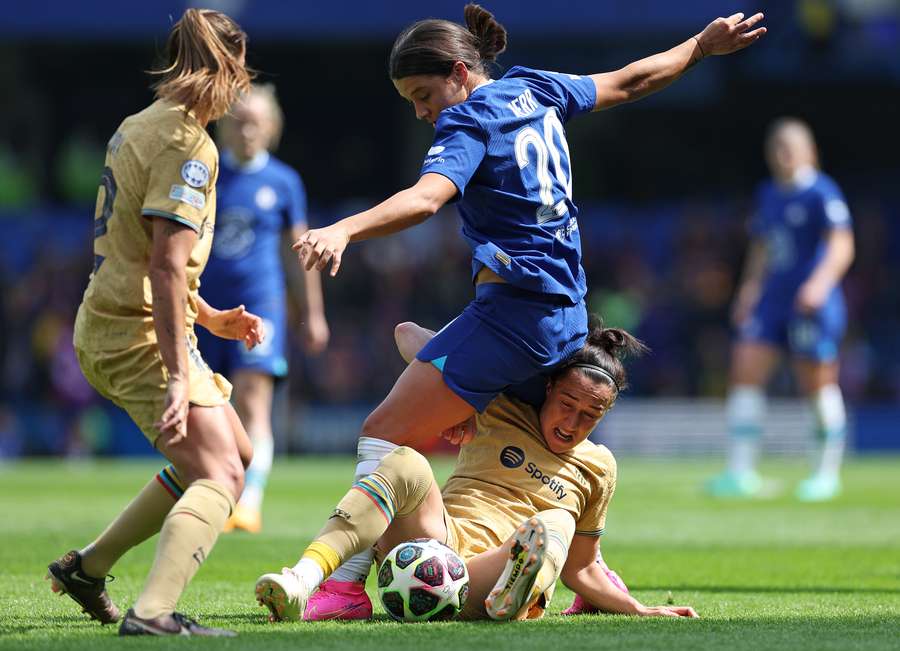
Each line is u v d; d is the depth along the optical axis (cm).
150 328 1439
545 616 1656
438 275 8400
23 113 9581
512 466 1692
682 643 1355
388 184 9981
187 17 1479
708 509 4084
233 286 3128
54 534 3012
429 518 1599
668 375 8106
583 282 1745
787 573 2384
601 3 7838
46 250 8262
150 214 1398
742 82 9000
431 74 1697
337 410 7919
